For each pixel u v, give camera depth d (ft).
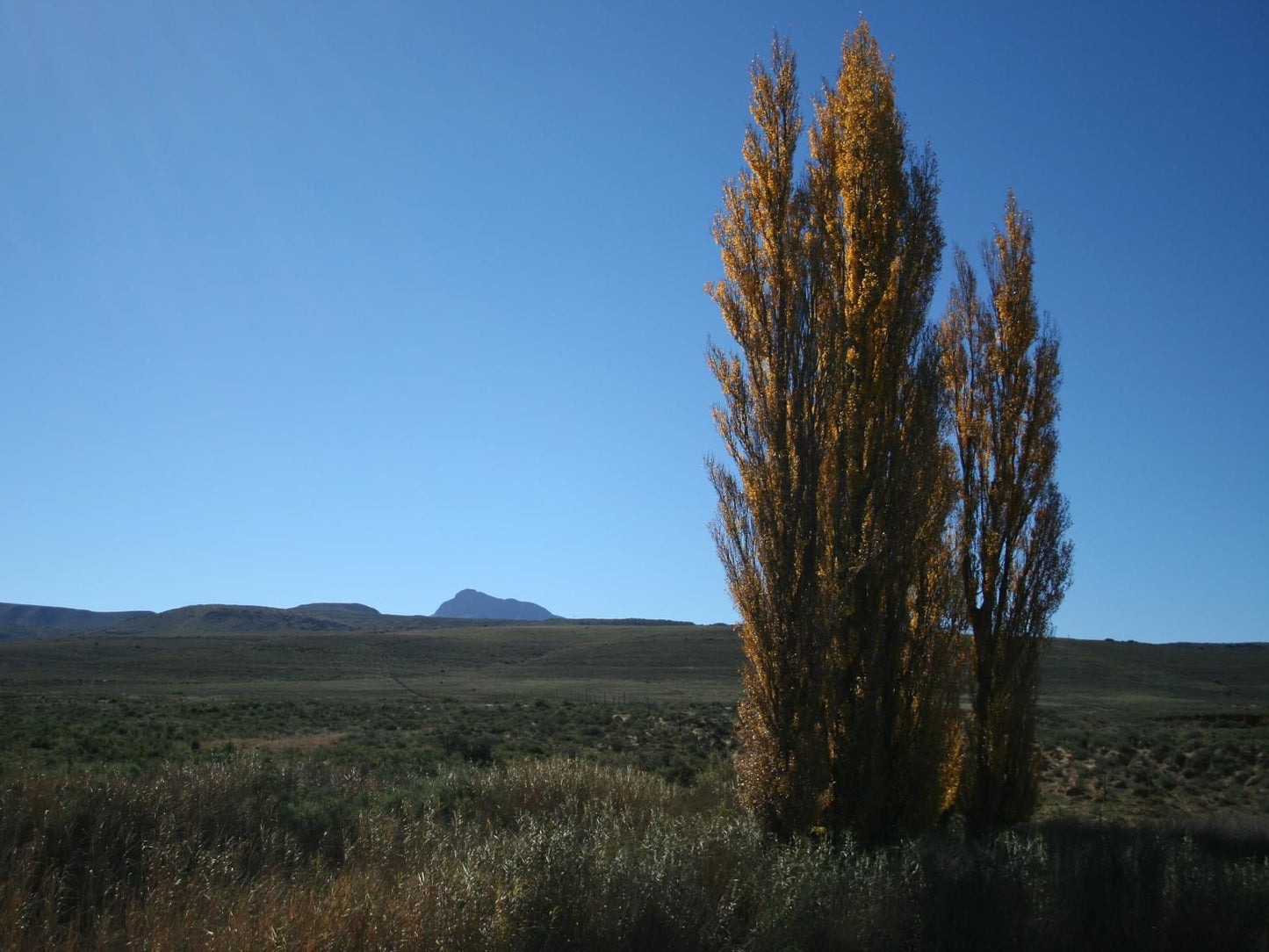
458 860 26.73
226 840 30.91
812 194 47.21
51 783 33.99
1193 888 30.96
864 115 47.29
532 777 50.98
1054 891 30.14
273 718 140.67
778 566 41.91
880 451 44.42
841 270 46.65
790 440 43.16
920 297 46.52
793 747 40.29
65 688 208.85
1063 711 179.83
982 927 27.81
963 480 58.34
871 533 43.78
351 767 70.08
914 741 43.42
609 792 47.98
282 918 20.70
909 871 30.60
